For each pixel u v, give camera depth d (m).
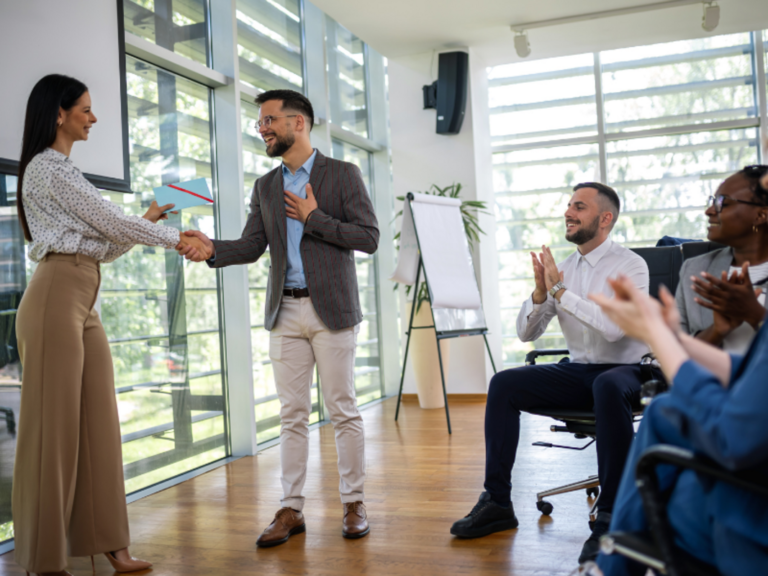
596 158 5.72
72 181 1.96
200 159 3.70
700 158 5.52
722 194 1.61
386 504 2.68
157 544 2.35
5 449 2.44
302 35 4.82
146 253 3.23
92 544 2.05
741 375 1.00
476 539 2.23
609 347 2.32
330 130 4.96
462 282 4.48
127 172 2.88
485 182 5.62
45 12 2.49
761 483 0.90
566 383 2.28
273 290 2.40
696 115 5.52
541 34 5.06
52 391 1.93
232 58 3.77
